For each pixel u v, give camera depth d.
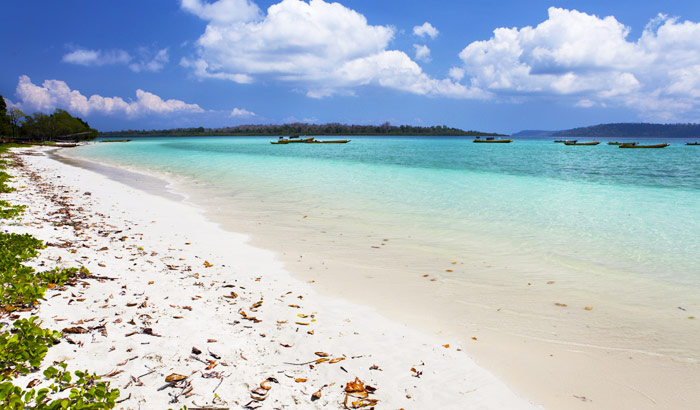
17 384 3.33
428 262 8.21
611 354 4.86
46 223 9.60
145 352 4.14
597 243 9.63
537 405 3.88
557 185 20.61
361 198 15.89
